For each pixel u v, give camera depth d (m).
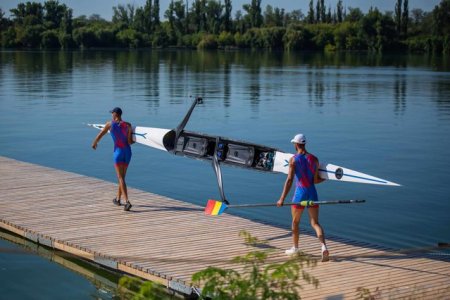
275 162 12.64
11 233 12.02
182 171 18.91
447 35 95.19
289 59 81.12
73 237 11.11
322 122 27.84
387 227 13.73
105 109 31.31
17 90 39.44
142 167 19.45
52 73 52.91
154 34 113.19
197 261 9.85
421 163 19.84
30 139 23.92
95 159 20.72
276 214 14.56
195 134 13.89
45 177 15.55
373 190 16.70
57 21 114.75
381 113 30.80
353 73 56.62
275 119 28.55
